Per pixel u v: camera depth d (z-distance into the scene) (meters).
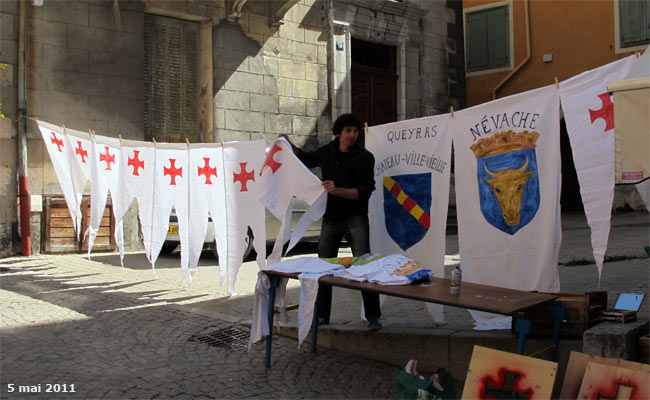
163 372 4.30
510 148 4.51
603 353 3.42
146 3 11.48
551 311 3.82
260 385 4.09
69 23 10.80
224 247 6.84
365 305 4.82
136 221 11.48
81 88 10.92
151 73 11.92
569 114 4.09
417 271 4.23
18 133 10.34
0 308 6.14
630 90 3.09
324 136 13.83
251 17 12.70
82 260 9.93
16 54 10.39
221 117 12.34
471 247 4.73
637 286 6.08
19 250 10.43
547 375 3.16
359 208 4.96
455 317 5.44
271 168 4.99
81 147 7.29
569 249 9.62
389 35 15.10
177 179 6.94
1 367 4.29
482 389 3.35
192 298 6.76
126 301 6.57
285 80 13.23
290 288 7.46
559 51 16.23
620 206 15.74
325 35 13.88
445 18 16.42
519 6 16.84
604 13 15.55
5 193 10.28
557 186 4.23
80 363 4.45
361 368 4.48
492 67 17.33
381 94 15.30
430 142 5.06
